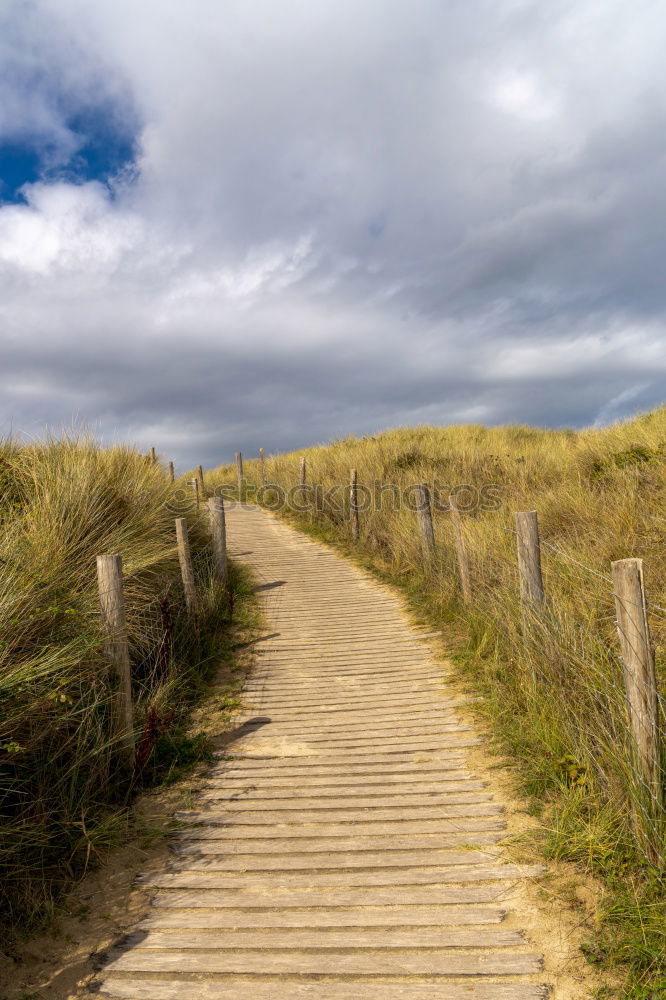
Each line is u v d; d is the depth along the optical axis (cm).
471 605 737
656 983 247
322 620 862
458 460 1472
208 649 712
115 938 304
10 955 294
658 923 271
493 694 539
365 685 633
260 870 351
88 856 354
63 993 271
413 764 463
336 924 302
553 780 393
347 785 442
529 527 524
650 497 757
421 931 293
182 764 488
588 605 559
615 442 1120
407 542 1030
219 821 405
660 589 550
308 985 266
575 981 258
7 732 362
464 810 394
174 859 367
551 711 445
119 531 669
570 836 341
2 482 723
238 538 1446
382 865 346
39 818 357
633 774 319
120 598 461
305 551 1295
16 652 412
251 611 906
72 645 433
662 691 397
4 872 328
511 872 329
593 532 723
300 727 549
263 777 464
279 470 2061
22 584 456
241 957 285
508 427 2094
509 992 255
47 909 321
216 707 601
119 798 428
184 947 294
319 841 375
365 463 1573
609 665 428
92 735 424
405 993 259
